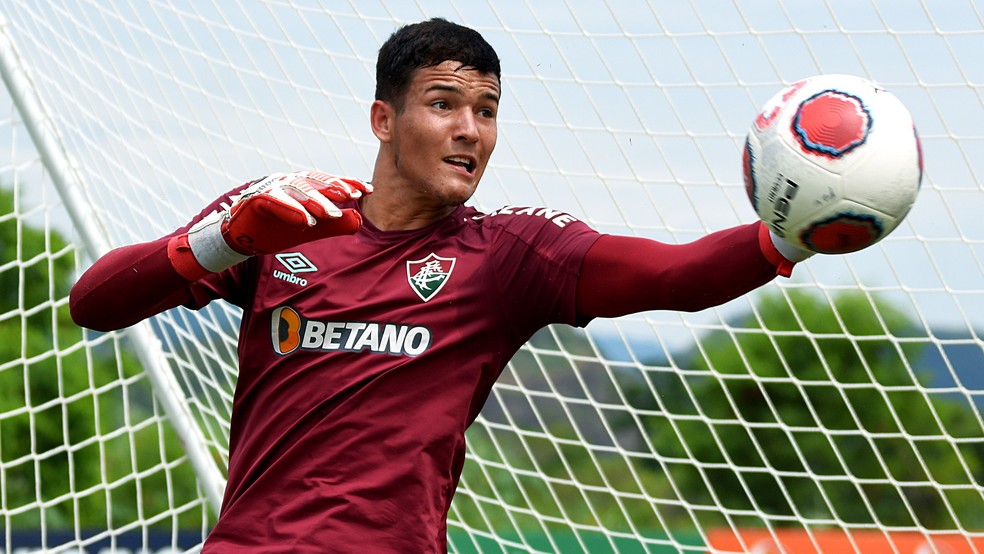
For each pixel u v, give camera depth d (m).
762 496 40.09
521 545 19.59
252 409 11.28
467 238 11.28
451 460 10.77
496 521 32.44
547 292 10.80
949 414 35.91
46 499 40.91
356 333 10.91
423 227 11.45
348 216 10.09
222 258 10.54
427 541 10.50
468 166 11.33
